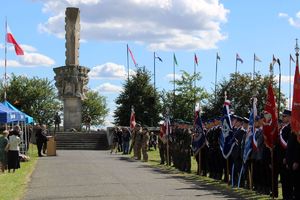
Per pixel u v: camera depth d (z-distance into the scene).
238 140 17.44
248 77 69.19
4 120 25.45
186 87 75.38
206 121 23.14
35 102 93.19
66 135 52.81
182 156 23.97
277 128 14.71
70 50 60.28
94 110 120.88
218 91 72.06
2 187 16.80
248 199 14.21
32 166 26.70
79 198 14.31
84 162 30.03
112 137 45.34
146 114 71.31
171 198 14.20
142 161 32.12
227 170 18.36
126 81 72.56
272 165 14.71
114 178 20.20
